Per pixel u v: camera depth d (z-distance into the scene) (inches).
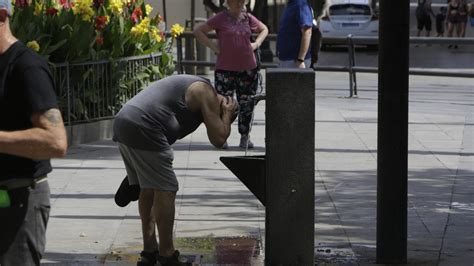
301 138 470.3
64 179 729.6
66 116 869.8
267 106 469.1
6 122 319.6
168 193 481.4
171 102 474.0
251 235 570.3
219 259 517.3
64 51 866.8
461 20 2427.4
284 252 477.4
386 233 508.4
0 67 317.7
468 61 2064.5
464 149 879.1
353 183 725.9
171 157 479.8
